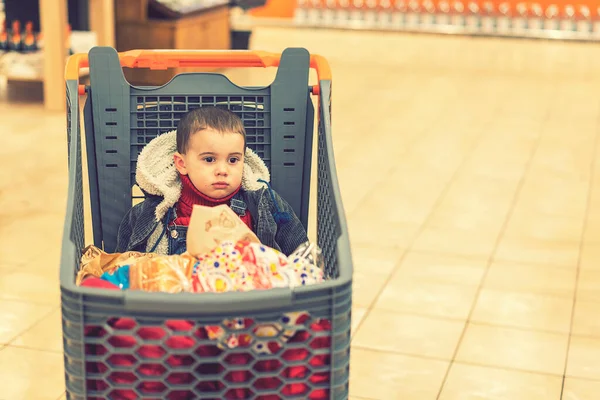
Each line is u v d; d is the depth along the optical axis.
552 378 3.16
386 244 4.55
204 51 2.33
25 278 3.93
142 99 2.28
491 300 3.86
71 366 1.59
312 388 1.67
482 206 5.30
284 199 2.40
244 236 1.92
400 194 5.50
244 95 2.31
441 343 3.41
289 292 1.55
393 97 8.99
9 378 3.03
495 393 3.04
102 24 7.80
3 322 3.46
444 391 3.04
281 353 1.62
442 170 6.13
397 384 3.08
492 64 11.71
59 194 5.20
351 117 7.89
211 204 2.23
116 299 1.51
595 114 8.38
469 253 4.46
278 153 2.36
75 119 2.02
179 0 9.01
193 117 2.15
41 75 7.56
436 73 10.73
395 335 3.47
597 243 4.69
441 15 15.23
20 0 8.16
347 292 1.62
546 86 9.95
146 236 2.25
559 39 14.58
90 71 2.23
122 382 1.64
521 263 4.34
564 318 3.69
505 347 3.40
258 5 10.27
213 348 1.67
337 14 15.49
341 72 10.54
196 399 1.68
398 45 13.62
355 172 6.00
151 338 1.64
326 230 2.02
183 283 1.81
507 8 14.98
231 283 1.80
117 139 2.28
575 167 6.33
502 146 6.93
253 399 1.66
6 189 5.25
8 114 7.22
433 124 7.71
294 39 14.04
